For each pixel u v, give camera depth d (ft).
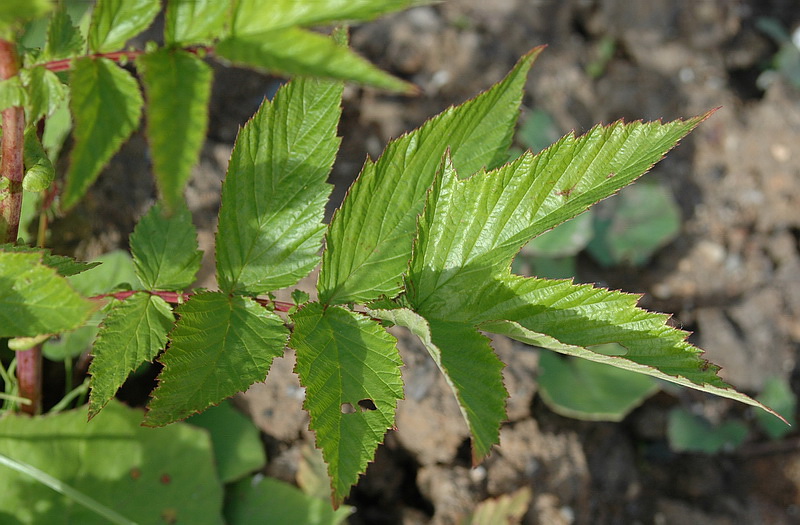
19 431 2.31
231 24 1.72
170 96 1.69
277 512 2.51
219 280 1.95
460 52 3.40
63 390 2.54
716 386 1.84
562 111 3.52
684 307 3.51
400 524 2.64
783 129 3.74
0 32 1.72
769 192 3.70
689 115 3.74
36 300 1.82
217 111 2.89
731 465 3.35
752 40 4.04
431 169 1.96
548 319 1.90
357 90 3.19
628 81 3.73
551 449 2.75
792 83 3.89
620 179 1.90
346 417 1.87
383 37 3.39
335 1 1.71
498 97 1.98
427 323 1.84
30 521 2.30
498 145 1.99
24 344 1.99
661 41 3.88
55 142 2.44
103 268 2.48
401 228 1.95
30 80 1.78
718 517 3.13
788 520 3.25
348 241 1.94
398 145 1.94
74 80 1.72
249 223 1.96
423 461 2.64
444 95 3.31
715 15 3.96
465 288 1.92
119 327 1.96
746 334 3.47
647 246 3.48
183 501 2.38
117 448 2.37
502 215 1.92
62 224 2.51
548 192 1.91
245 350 1.92
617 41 3.86
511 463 2.68
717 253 3.59
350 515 2.63
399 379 1.89
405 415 2.60
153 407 1.87
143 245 2.03
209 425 2.53
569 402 2.81
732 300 3.56
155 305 1.98
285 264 1.97
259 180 1.96
